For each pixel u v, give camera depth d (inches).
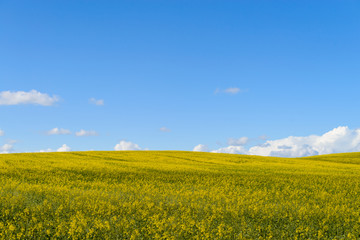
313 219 573.6
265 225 528.7
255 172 1475.1
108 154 2225.6
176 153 2516.0
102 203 619.2
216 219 554.6
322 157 2770.7
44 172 1206.3
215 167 1657.2
